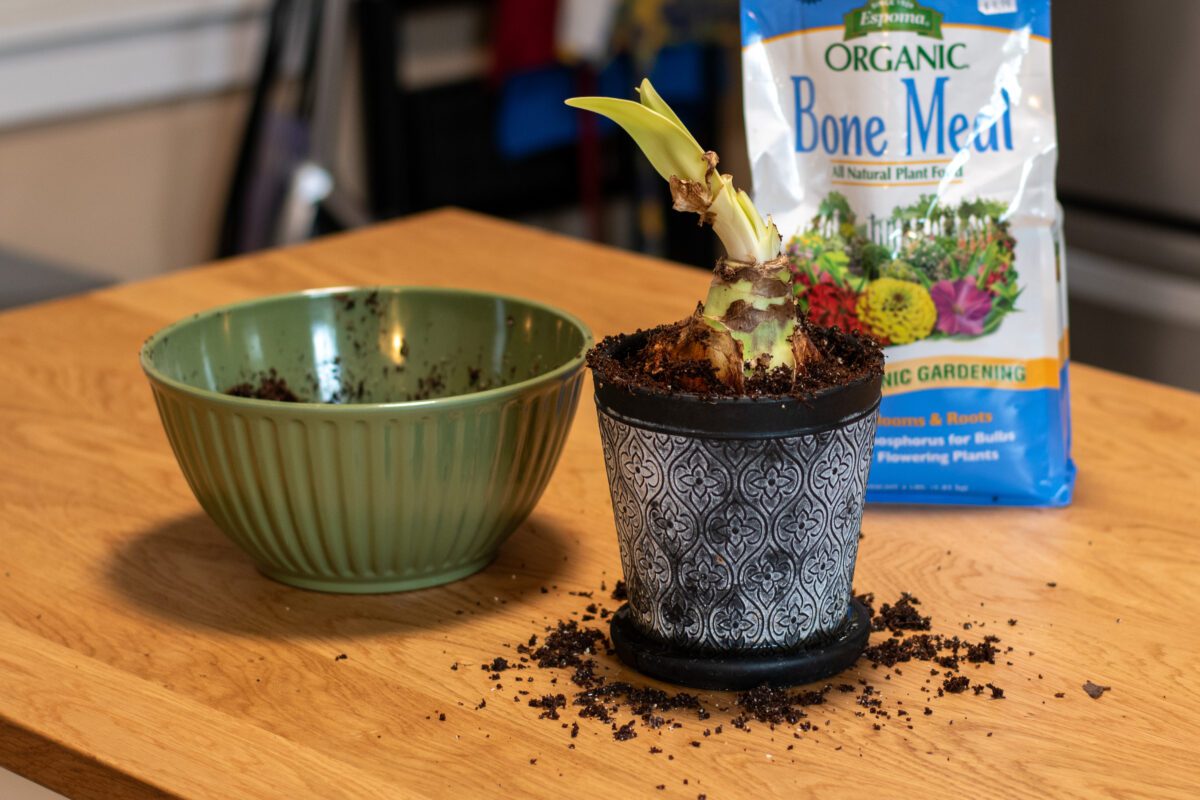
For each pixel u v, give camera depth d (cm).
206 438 128
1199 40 220
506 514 133
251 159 335
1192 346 235
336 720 120
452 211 203
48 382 162
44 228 344
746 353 120
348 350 145
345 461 127
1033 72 140
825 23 140
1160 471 147
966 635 128
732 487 119
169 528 141
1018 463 142
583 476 148
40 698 122
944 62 140
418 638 128
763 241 120
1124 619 129
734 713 121
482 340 143
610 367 122
